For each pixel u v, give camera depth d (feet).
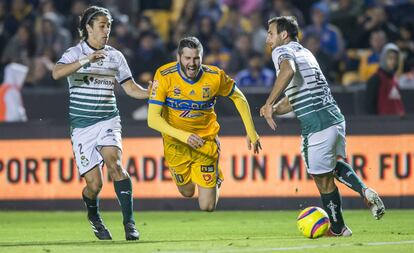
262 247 77.87
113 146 88.22
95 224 91.61
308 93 85.87
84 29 88.94
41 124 133.69
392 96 138.62
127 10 195.21
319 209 86.69
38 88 151.53
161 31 192.24
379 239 85.15
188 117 87.81
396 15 179.42
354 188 87.35
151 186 131.44
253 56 155.94
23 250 79.41
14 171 134.21
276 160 129.39
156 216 123.85
